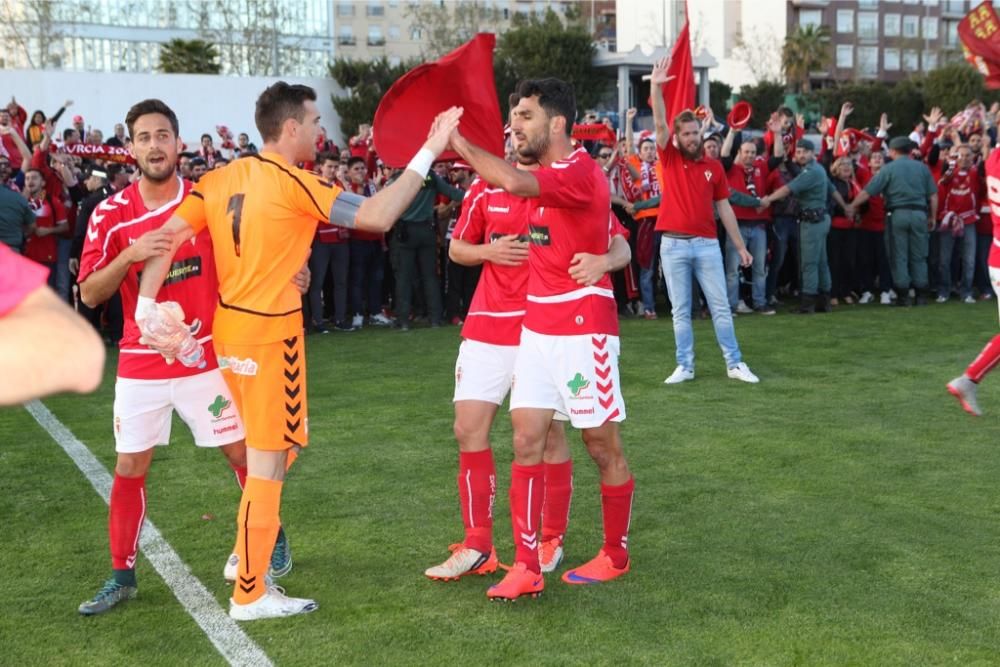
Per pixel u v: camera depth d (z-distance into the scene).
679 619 3.59
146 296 3.52
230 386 3.66
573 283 3.83
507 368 4.11
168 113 3.83
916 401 6.99
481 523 4.07
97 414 7.12
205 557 4.31
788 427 6.33
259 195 3.49
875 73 69.88
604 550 4.01
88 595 3.92
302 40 42.44
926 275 11.84
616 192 11.22
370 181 12.25
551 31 34.59
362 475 5.47
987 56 5.52
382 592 3.90
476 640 3.45
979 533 4.40
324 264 10.89
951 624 3.50
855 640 3.38
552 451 4.16
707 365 8.46
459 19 45.53
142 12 41.50
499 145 4.10
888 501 4.86
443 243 11.48
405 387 7.83
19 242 9.84
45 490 5.32
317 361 9.10
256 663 3.30
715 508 4.80
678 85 7.85
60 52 40.03
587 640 3.43
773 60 59.69
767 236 11.91
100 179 9.99
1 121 11.87
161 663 3.32
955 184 11.89
